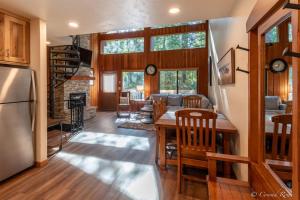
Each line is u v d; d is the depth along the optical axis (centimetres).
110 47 916
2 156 231
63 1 220
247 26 154
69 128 537
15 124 247
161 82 849
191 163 215
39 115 281
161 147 279
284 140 109
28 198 206
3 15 239
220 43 366
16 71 245
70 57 511
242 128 204
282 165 110
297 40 75
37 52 276
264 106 134
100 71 927
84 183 239
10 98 239
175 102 738
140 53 865
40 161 282
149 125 578
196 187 233
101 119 689
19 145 253
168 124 262
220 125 247
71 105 556
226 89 302
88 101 742
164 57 834
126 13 258
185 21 290
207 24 767
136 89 881
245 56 188
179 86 829
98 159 317
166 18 275
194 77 810
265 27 122
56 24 301
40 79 278
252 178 145
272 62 119
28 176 254
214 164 158
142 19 281
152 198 210
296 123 77
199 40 793
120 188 229
